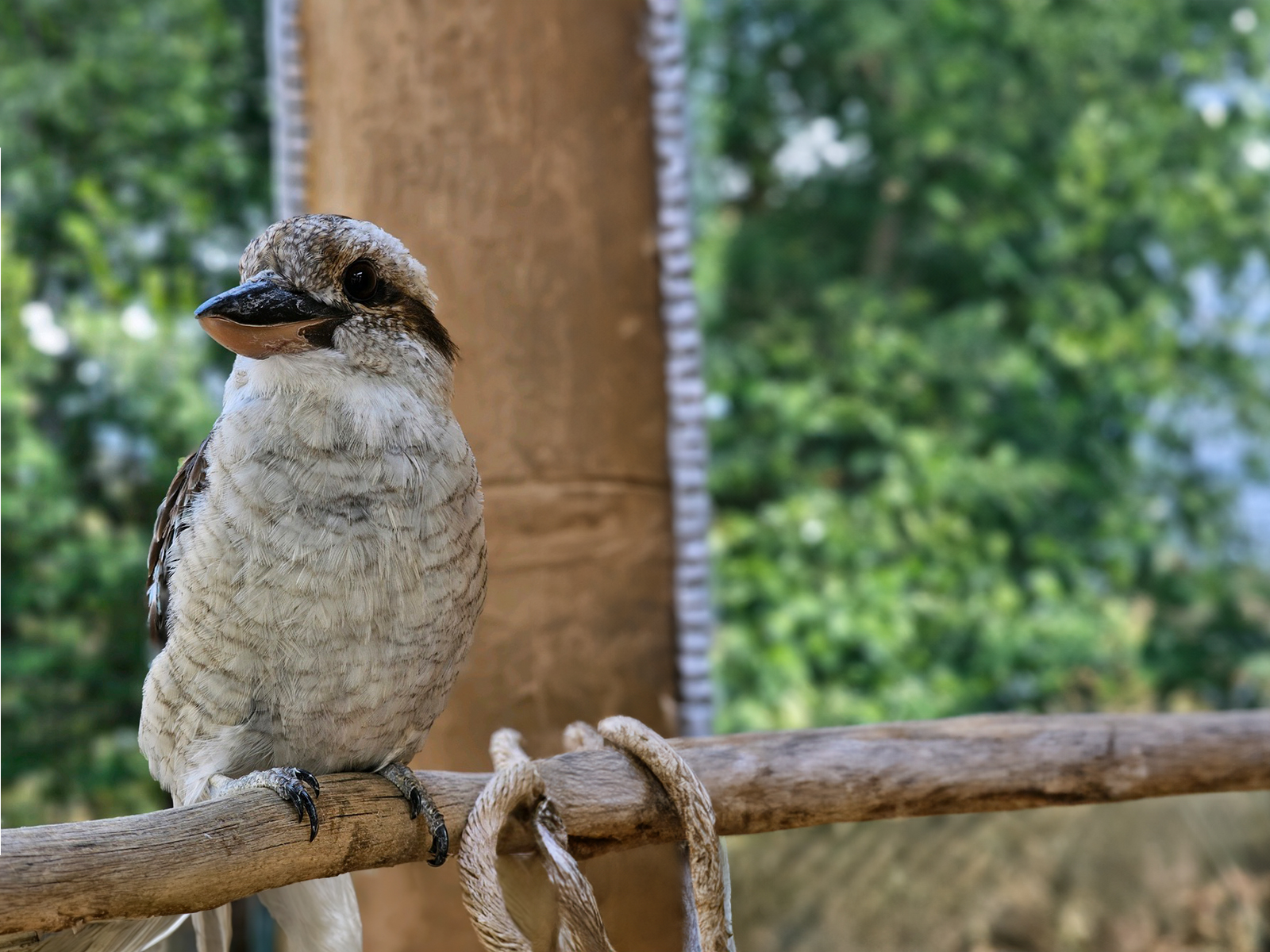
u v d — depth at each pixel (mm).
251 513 1891
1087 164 9781
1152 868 6203
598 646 2648
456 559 1986
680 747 2264
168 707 2002
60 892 1559
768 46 10664
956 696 8547
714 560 8781
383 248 2068
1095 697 9578
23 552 7125
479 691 2604
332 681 1929
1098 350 9508
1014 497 9156
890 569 8695
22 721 6898
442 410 2051
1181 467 10719
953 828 6422
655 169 2750
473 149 2584
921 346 9625
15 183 7477
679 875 2656
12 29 7875
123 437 7730
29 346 7070
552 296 2619
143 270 7754
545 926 1967
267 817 1789
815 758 2275
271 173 8172
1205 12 10883
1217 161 10594
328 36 2625
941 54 9875
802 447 10305
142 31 7973
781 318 10102
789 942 5934
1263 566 10742
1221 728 2516
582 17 2654
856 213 10609
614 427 2668
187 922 2473
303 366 1945
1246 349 10820
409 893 2621
